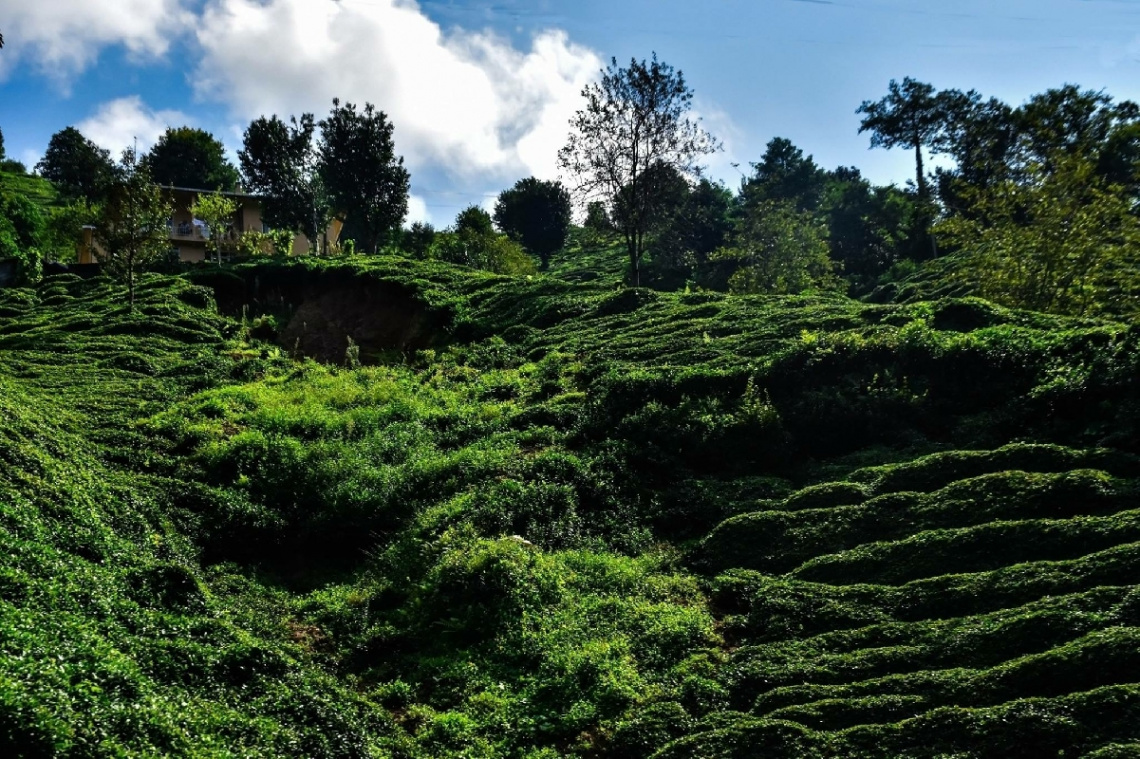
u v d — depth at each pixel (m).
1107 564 11.19
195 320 32.81
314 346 34.12
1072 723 8.72
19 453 13.90
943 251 57.50
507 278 37.53
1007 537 12.49
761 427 17.84
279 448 18.80
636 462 17.67
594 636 12.35
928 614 11.60
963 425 16.97
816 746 9.33
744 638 12.21
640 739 10.22
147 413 21.66
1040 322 20.55
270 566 15.98
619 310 30.59
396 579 14.87
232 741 8.76
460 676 11.95
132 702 8.21
